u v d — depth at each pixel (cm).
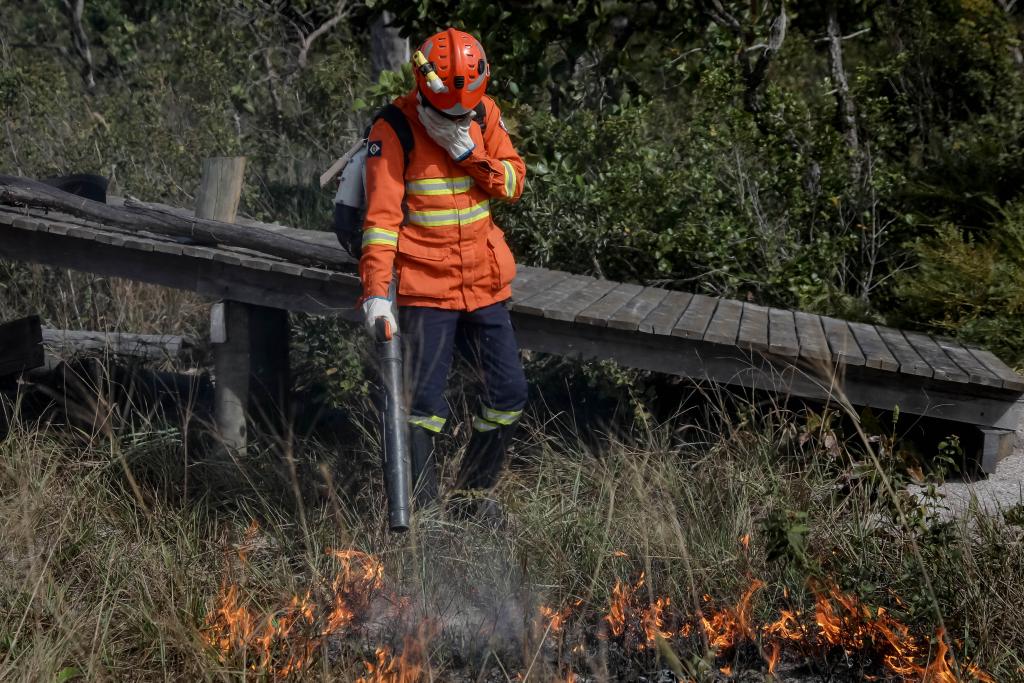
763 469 469
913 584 368
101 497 455
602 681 322
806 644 354
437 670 341
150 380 613
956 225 714
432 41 394
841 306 662
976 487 502
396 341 401
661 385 595
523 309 507
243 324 525
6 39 1341
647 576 361
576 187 680
